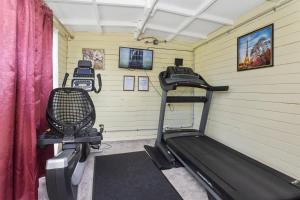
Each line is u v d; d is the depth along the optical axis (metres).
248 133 3.01
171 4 3.00
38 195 2.18
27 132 1.77
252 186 1.90
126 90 4.55
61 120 1.93
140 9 3.23
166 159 3.30
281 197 1.71
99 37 4.39
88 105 1.98
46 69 2.41
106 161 3.27
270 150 2.60
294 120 2.27
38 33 2.09
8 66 1.49
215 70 3.98
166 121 4.84
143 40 4.61
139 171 2.90
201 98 3.70
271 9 2.57
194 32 4.09
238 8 2.93
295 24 2.27
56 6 3.04
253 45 2.90
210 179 2.11
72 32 4.22
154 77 4.73
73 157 1.80
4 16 1.46
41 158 2.35
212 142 3.34
